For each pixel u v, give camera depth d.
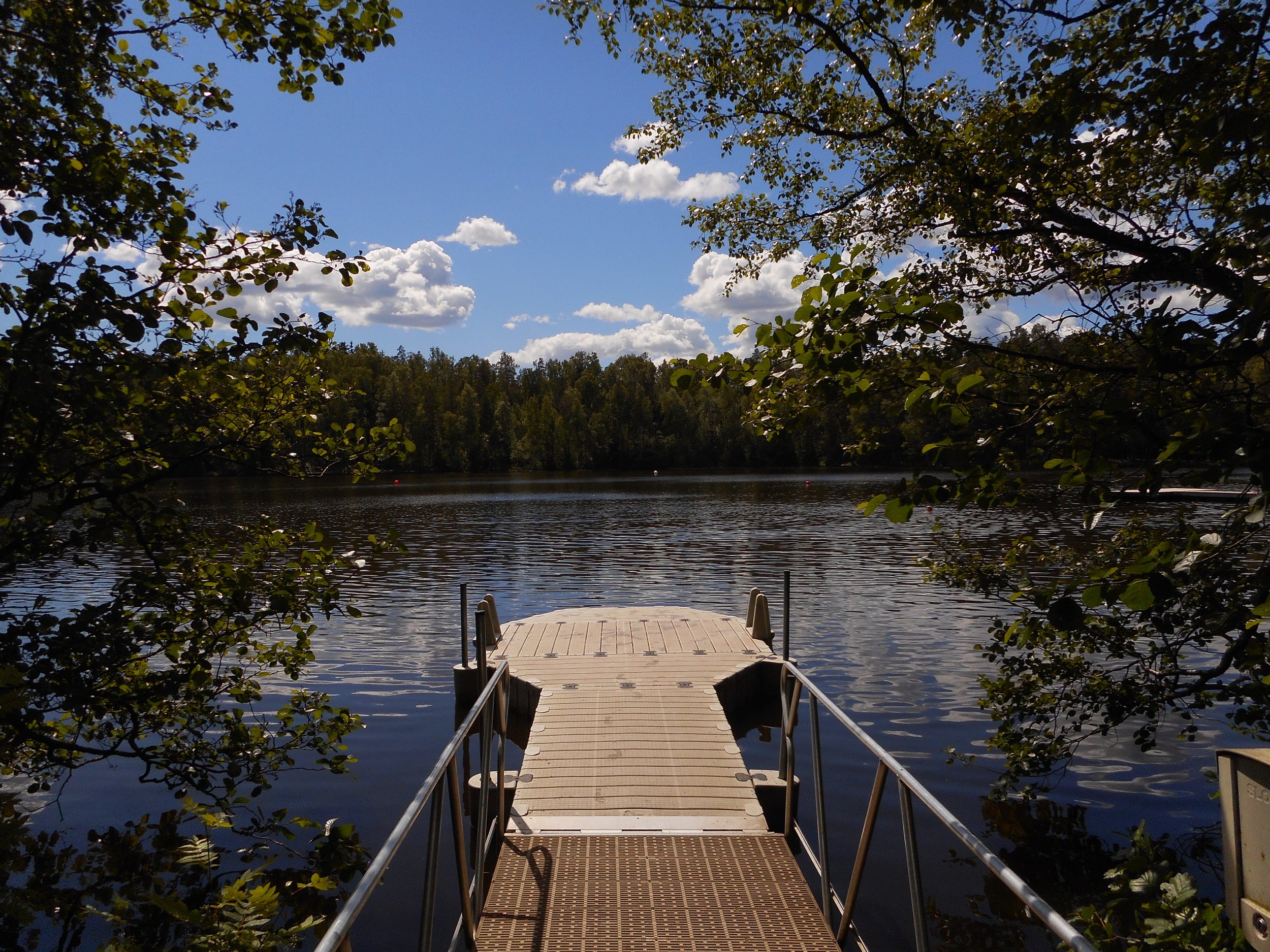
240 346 4.06
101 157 3.60
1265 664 3.58
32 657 3.84
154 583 4.27
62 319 3.44
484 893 4.86
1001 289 4.50
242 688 4.95
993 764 7.26
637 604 15.12
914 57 5.23
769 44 5.22
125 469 4.12
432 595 16.17
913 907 2.77
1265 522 1.87
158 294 3.88
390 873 5.58
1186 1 3.10
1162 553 2.03
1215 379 2.95
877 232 5.55
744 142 6.04
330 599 4.70
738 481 65.00
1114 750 7.47
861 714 8.70
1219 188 3.83
